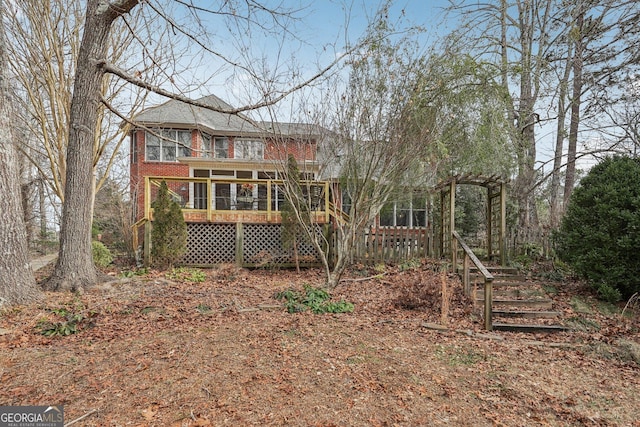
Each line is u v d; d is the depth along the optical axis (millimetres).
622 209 6016
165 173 15266
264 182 10156
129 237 11148
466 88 9273
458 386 3350
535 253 9250
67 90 9875
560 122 12023
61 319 4727
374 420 2723
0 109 5191
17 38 9133
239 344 4059
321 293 6199
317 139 7801
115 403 2787
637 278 5832
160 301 5895
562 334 5004
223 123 15922
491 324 5070
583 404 3129
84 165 6621
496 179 8422
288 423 2623
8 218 5230
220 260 9938
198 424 2551
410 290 6043
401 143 6922
